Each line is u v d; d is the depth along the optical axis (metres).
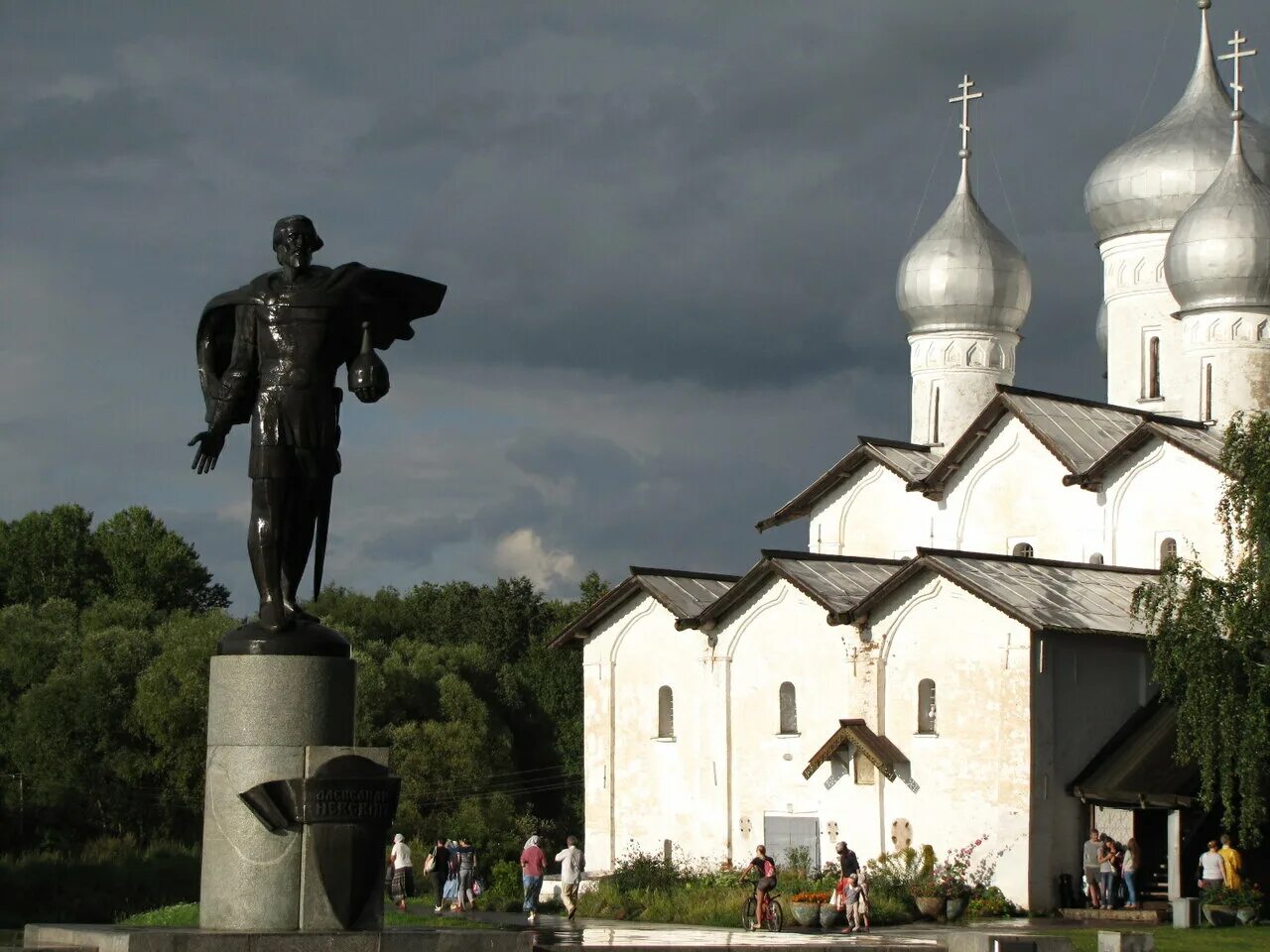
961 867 41.31
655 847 49.75
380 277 17.05
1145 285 53.25
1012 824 41.81
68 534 80.25
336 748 15.70
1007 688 42.34
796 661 47.22
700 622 48.72
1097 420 50.59
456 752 64.44
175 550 81.75
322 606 83.62
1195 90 54.12
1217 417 47.91
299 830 15.59
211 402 16.81
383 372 16.41
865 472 54.34
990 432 50.97
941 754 43.50
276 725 15.75
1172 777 40.94
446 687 67.19
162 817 59.34
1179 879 39.91
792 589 47.44
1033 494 50.09
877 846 44.53
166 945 14.84
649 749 50.34
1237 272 47.59
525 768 74.50
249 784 15.66
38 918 47.78
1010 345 55.25
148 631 66.50
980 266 54.53
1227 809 37.09
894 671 44.72
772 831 47.12
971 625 43.28
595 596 87.75
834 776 45.72
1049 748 42.00
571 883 39.97
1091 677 43.09
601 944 18.45
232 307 16.91
